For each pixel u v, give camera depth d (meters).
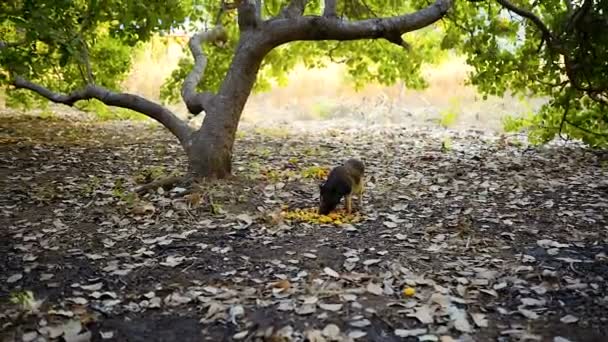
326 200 6.58
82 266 5.30
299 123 16.64
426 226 6.30
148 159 10.27
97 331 4.10
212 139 7.88
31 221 6.59
